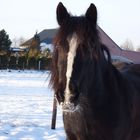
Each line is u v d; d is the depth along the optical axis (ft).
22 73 132.67
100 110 14.03
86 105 13.43
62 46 12.69
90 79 13.20
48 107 45.98
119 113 14.44
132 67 18.78
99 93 13.92
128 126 14.90
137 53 114.21
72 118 13.73
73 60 12.39
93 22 13.29
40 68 163.84
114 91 14.53
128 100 15.10
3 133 29.09
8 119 36.01
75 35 12.61
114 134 14.35
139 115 15.74
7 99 53.21
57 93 13.14
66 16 13.46
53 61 13.43
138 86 16.60
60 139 27.63
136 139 16.03
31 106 46.60
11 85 77.36
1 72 137.18
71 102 12.32
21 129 30.89
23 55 176.45
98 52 13.16
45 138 27.89
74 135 14.35
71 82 12.29
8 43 198.70
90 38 12.73
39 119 36.58
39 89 70.69
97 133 14.05
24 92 64.03
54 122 31.14
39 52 170.71
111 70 14.83
